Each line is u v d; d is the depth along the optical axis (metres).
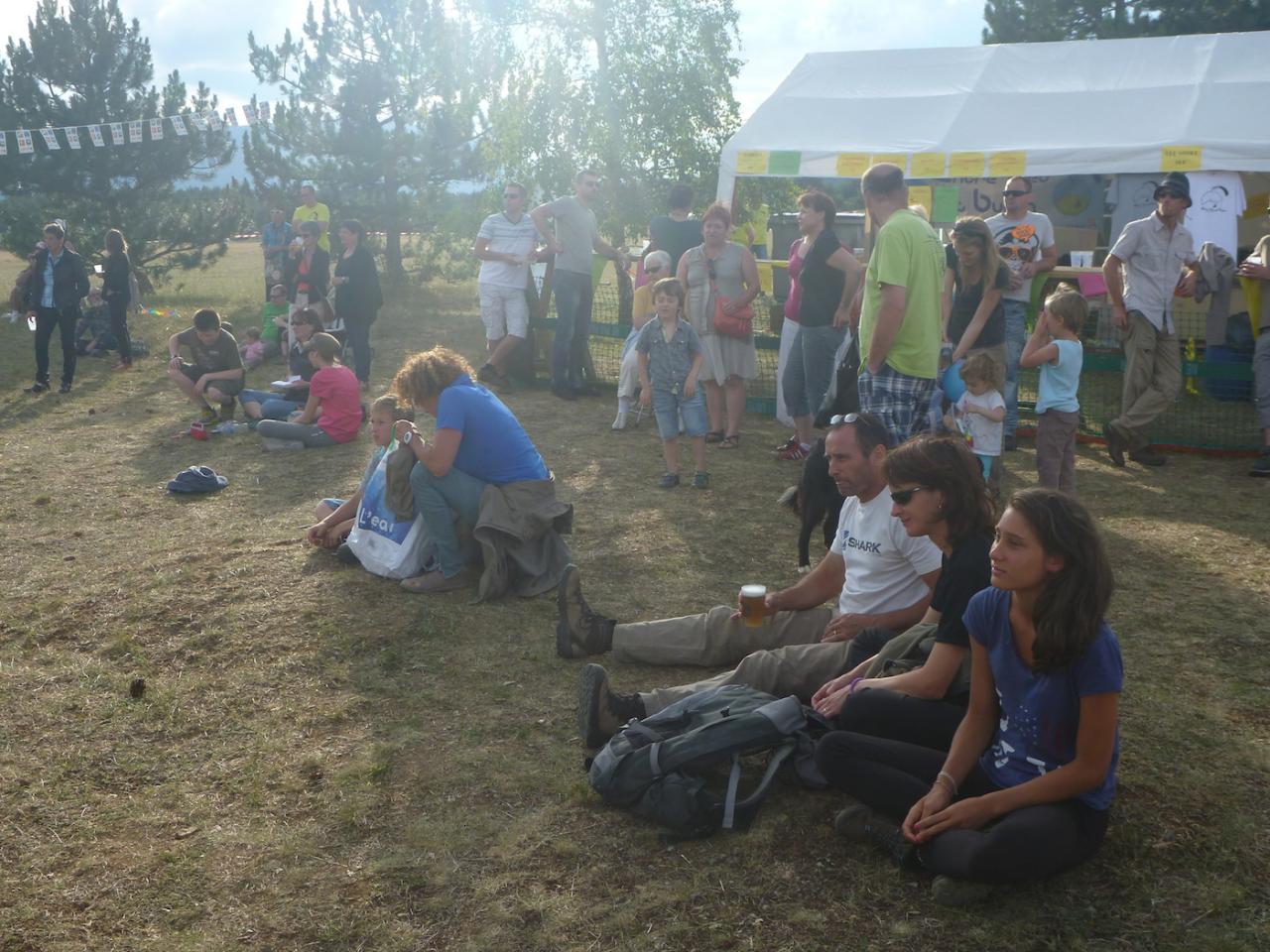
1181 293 8.38
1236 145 9.39
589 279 11.02
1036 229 9.31
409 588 5.77
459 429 5.61
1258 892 3.27
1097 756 3.05
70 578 6.15
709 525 6.98
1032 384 10.95
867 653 4.09
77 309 11.84
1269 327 8.04
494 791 3.92
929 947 3.05
